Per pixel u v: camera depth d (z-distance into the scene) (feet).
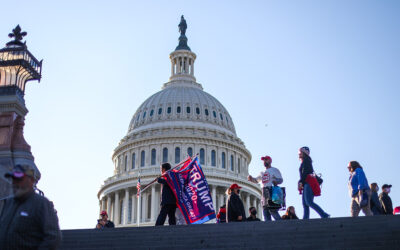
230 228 49.14
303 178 59.31
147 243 48.32
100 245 48.62
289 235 47.21
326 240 45.32
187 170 64.03
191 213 61.46
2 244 28.17
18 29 76.54
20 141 67.97
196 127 310.24
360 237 45.19
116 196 299.58
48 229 28.68
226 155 309.63
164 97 327.88
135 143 308.60
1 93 69.92
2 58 71.82
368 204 56.54
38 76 75.46
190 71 360.07
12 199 29.71
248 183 303.89
